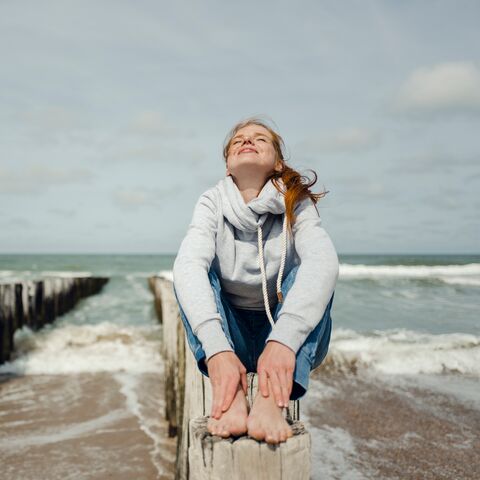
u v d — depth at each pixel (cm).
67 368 646
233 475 124
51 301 1190
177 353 380
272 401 142
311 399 512
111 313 1396
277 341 154
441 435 411
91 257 6888
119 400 511
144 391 546
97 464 354
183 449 295
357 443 394
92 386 566
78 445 388
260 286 207
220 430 130
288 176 210
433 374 614
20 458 362
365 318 1023
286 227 202
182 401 367
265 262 205
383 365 645
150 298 1861
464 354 680
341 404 496
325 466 350
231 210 200
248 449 124
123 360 684
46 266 4572
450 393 534
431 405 492
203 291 170
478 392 538
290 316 160
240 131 218
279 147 221
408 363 649
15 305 866
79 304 1645
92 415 462
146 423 441
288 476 124
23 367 648
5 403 500
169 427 407
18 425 433
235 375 145
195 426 138
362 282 1875
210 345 154
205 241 194
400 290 1589
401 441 398
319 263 179
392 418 454
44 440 397
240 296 213
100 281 2362
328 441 397
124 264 5006
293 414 201
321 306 165
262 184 217
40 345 788
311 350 163
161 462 359
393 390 547
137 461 360
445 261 3697
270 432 125
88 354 719
